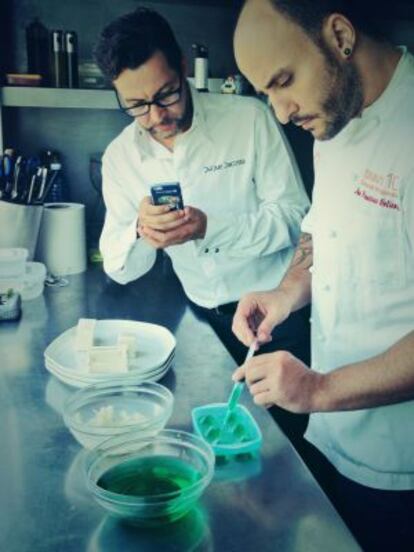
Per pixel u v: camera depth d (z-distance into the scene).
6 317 1.78
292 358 1.09
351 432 1.34
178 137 1.89
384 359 1.05
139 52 1.57
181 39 2.65
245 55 1.06
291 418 2.07
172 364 1.46
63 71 2.37
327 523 0.90
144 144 1.97
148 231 1.74
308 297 1.50
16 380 1.38
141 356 1.46
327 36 1.05
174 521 0.89
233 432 1.11
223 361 1.49
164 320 1.83
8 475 1.01
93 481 0.91
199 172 1.95
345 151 1.26
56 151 2.69
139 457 0.97
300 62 1.04
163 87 1.64
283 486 0.98
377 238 1.22
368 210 1.22
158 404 1.19
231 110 1.96
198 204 1.99
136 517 0.85
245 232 1.85
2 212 2.08
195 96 1.91
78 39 2.57
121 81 1.62
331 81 1.07
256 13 1.03
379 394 1.05
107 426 1.06
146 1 2.57
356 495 1.38
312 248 1.56
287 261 2.04
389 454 1.31
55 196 2.56
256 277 2.01
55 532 0.88
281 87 1.06
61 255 2.27
